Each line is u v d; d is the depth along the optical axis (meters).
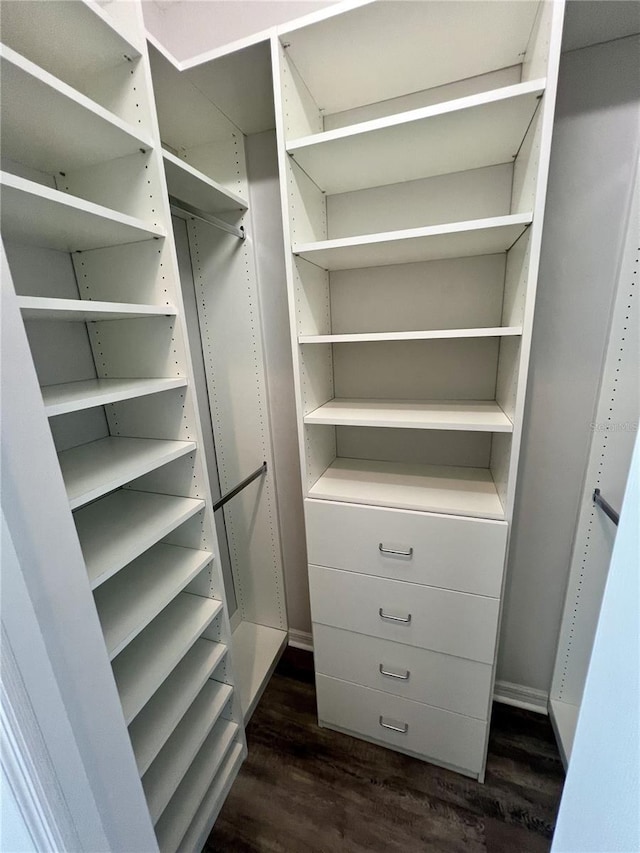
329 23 0.87
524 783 1.25
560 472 1.27
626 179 1.02
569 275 1.12
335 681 1.38
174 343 1.03
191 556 1.16
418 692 1.27
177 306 0.99
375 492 1.21
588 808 0.50
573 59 0.99
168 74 1.03
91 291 1.07
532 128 0.88
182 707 1.04
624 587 0.45
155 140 0.90
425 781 1.27
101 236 0.91
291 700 1.58
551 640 1.42
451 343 1.30
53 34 0.77
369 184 1.24
